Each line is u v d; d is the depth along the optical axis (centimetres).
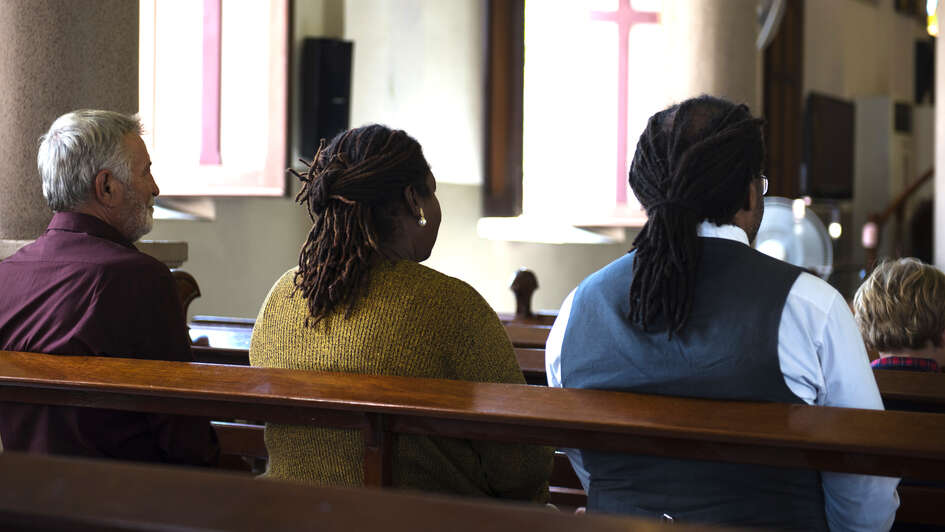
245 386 151
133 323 186
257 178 560
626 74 709
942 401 190
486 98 784
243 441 227
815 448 122
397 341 158
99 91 309
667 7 507
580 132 722
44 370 166
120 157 201
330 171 163
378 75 725
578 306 156
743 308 141
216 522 59
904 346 217
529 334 308
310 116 673
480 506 61
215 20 557
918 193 1307
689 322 143
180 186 562
